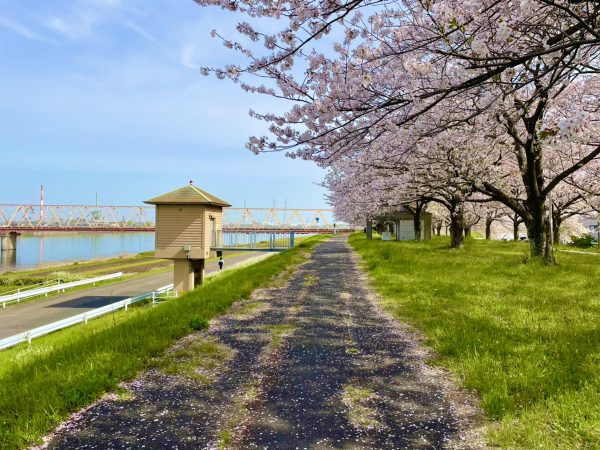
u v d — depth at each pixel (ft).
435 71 17.46
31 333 35.35
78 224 301.63
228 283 42.45
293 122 21.34
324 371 17.95
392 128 20.39
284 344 21.98
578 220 140.05
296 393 15.66
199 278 68.23
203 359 19.62
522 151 49.26
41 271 136.87
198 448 11.85
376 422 13.29
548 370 15.96
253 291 38.93
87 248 313.12
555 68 15.49
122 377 17.06
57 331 42.52
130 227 280.51
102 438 12.48
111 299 70.85
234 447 11.88
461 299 30.78
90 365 17.47
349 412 14.03
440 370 17.84
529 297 30.48
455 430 12.67
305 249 100.42
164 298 57.67
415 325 25.22
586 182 64.90
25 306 64.75
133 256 222.28
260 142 21.93
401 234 127.24
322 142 21.62
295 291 38.96
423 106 20.34
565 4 14.43
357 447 11.80
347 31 18.26
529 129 39.19
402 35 18.38
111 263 168.45
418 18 17.98
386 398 15.11
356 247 99.86
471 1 15.89
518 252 72.59
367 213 99.50
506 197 51.52
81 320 43.01
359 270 55.62
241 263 123.95
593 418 12.14
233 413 14.07
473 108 23.26
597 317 23.70
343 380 16.90
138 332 23.50
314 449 11.73
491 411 13.47
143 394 15.70
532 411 13.12
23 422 13.04
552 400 13.53
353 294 36.96
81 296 74.18
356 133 20.86
